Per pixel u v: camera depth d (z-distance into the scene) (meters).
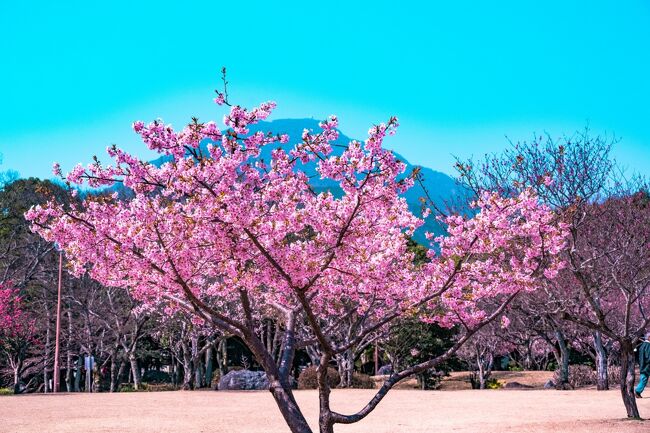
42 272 37.88
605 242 16.92
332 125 8.50
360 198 8.26
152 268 9.01
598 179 17.84
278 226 8.30
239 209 7.91
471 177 18.39
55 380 31.22
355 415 8.80
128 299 33.25
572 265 13.61
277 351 36.41
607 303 22.19
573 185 16.86
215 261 9.48
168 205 8.33
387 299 10.50
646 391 23.72
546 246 10.29
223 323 8.98
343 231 8.53
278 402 8.69
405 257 10.65
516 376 42.41
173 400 22.19
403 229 11.09
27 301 39.16
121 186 21.78
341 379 31.48
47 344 36.19
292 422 8.54
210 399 22.69
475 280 10.72
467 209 18.83
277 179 8.47
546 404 19.77
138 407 19.30
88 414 17.14
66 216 8.62
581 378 31.27
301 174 8.59
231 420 15.90
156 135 8.14
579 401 20.66
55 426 14.45
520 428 13.25
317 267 8.51
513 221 10.58
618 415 15.86
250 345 8.87
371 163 8.05
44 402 21.09
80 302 33.91
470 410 18.22
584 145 18.12
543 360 50.78
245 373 32.06
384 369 46.09
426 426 14.50
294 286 8.39
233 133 8.19
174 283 9.33
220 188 8.00
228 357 47.94
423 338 32.69
